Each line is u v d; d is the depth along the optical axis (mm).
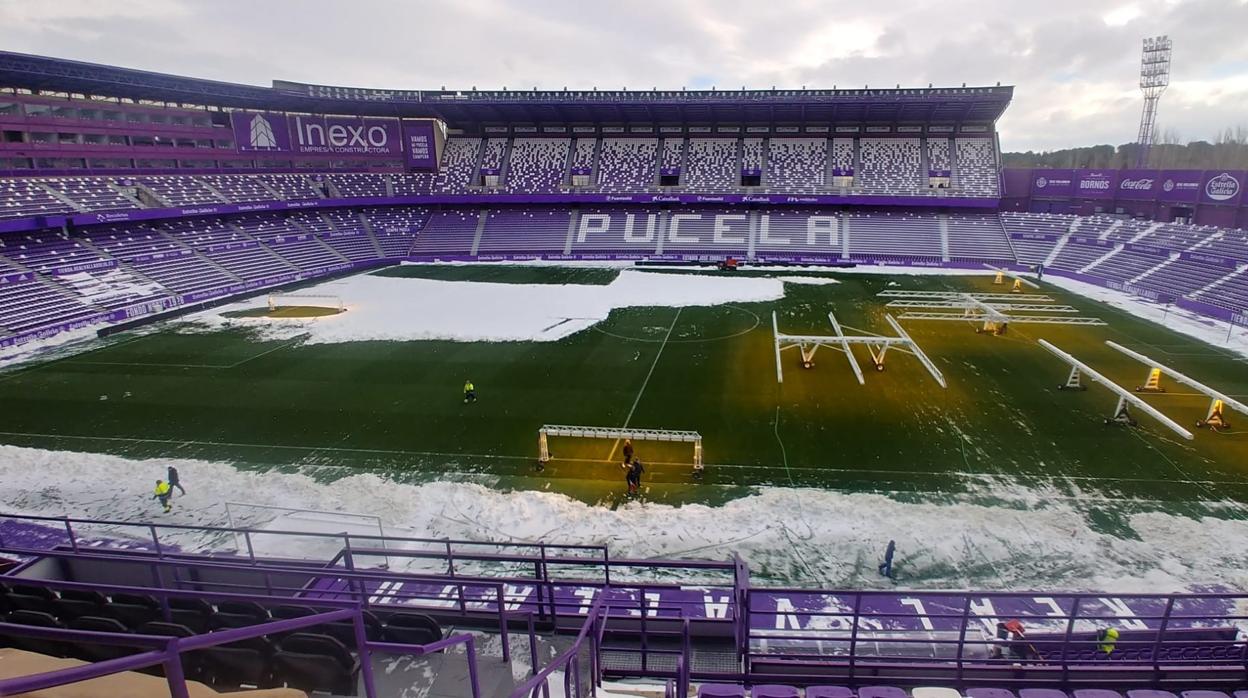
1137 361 36438
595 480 23406
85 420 29031
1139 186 67562
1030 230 69812
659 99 72938
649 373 35219
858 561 18328
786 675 9547
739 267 70250
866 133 78562
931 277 63719
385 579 8656
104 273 50844
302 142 73000
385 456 25375
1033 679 9477
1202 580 17328
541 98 73750
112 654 8117
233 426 28297
